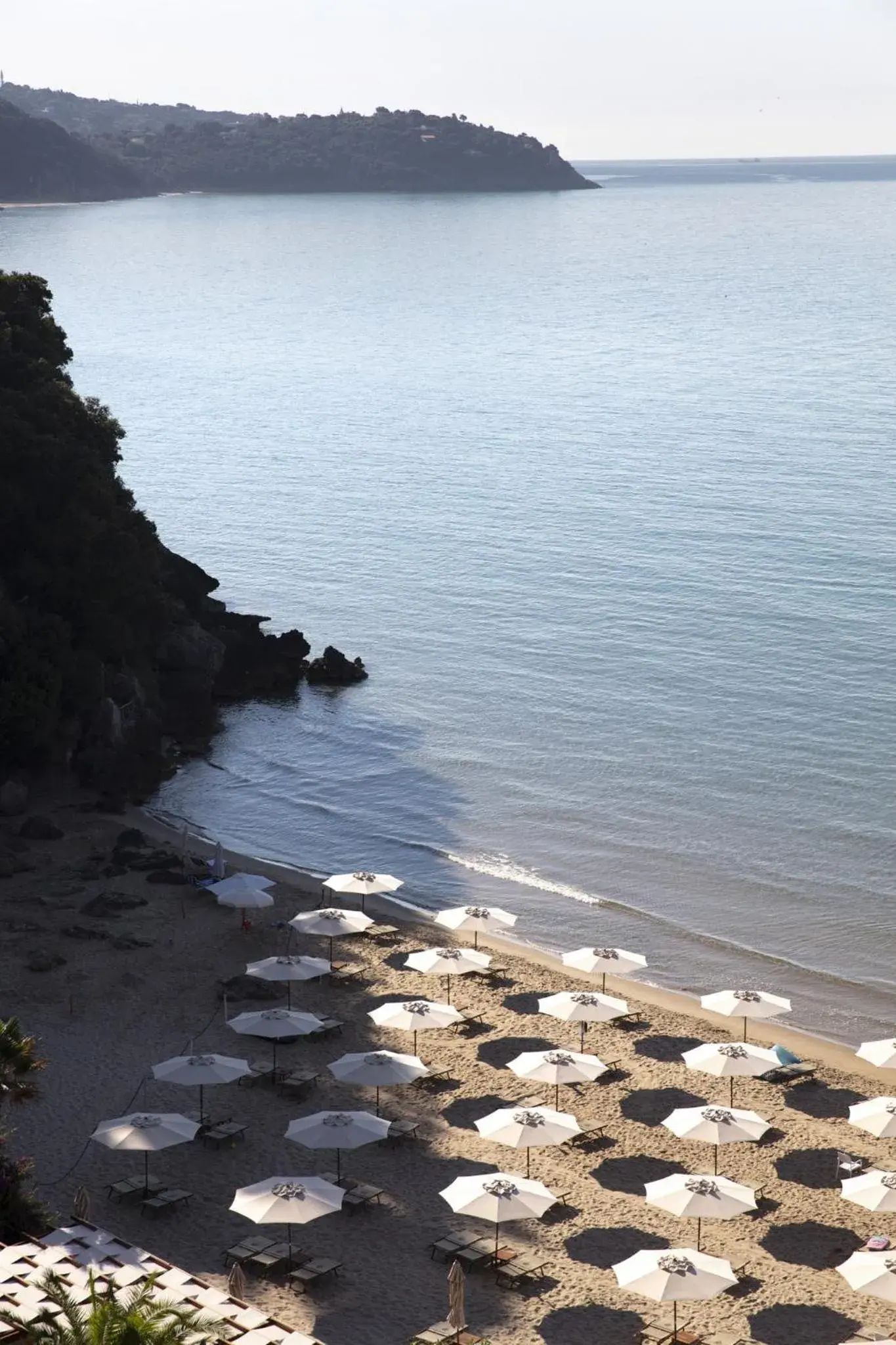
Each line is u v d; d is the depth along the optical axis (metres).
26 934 60.91
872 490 146.75
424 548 131.00
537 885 70.50
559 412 199.25
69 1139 46.75
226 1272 40.06
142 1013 55.25
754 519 136.88
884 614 107.38
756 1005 52.78
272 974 54.56
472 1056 53.25
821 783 80.38
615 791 80.62
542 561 125.38
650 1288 36.50
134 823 76.00
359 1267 40.53
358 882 62.84
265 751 87.88
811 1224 43.34
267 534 137.38
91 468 86.50
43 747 78.44
